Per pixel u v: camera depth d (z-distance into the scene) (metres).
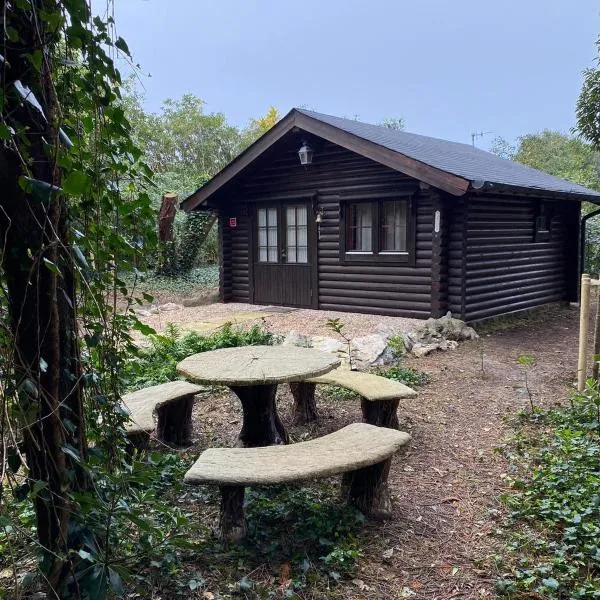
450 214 8.42
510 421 4.49
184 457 3.90
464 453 3.90
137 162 1.86
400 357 6.64
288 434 4.26
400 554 2.65
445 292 8.55
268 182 10.74
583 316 5.02
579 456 3.47
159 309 10.74
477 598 2.31
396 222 9.16
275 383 3.43
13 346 1.51
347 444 2.95
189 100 25.50
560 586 2.33
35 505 1.85
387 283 9.27
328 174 9.83
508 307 9.65
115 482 1.85
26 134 1.52
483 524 2.92
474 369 6.23
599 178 23.03
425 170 7.65
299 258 10.55
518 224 9.82
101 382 1.98
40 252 1.47
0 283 1.56
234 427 4.57
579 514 2.81
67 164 1.49
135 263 1.96
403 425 4.48
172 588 2.32
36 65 1.42
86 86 1.65
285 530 2.84
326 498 3.19
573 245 11.44
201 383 3.45
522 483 3.27
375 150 8.20
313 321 9.06
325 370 3.67
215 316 9.82
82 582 1.85
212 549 2.65
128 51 1.72
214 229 18.03
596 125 11.46
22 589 2.03
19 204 1.54
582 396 4.48
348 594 2.34
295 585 2.37
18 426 1.53
